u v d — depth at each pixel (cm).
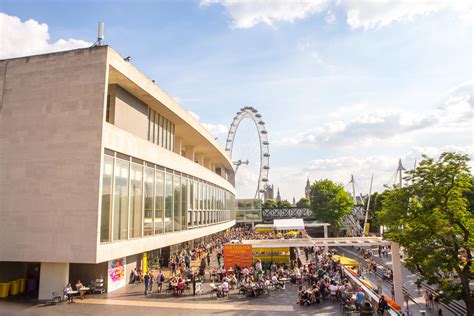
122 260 3095
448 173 2970
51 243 2559
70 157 2617
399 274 3247
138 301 2498
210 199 6012
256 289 2723
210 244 5734
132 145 3052
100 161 2569
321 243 3944
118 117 3133
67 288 2484
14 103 2788
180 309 2288
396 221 3256
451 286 2966
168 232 3869
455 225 3027
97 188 2542
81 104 2658
